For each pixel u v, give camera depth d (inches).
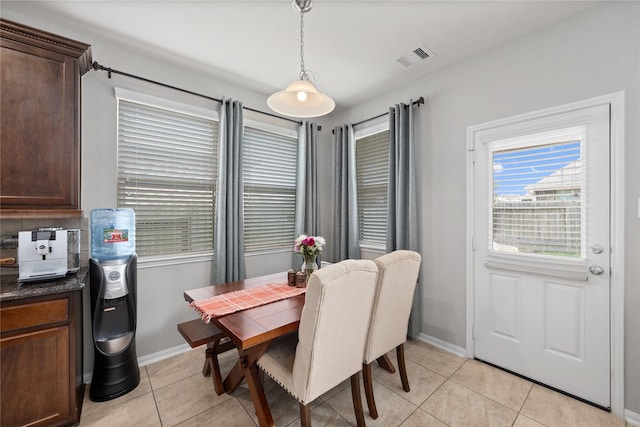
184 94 101.0
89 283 79.0
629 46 66.4
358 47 89.3
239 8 71.9
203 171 107.0
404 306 73.7
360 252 135.4
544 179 79.8
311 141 135.3
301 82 67.6
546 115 78.5
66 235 67.2
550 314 78.9
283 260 131.2
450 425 65.3
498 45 87.7
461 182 96.9
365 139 135.5
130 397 75.4
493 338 90.4
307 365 52.9
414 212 106.7
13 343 57.4
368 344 67.1
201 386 80.4
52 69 66.9
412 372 87.1
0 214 61.0
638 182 65.5
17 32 62.5
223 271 103.8
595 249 71.2
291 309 65.3
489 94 89.9
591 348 72.2
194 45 88.1
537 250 81.4
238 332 53.4
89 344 81.9
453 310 99.7
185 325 76.6
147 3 70.0
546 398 74.7
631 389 66.7
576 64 73.7
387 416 68.2
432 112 105.0
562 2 69.6
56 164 67.3
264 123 123.3
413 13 73.8
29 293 57.8
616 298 68.6
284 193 133.7
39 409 60.1
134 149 92.7
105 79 85.8
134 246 84.7
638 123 65.4
